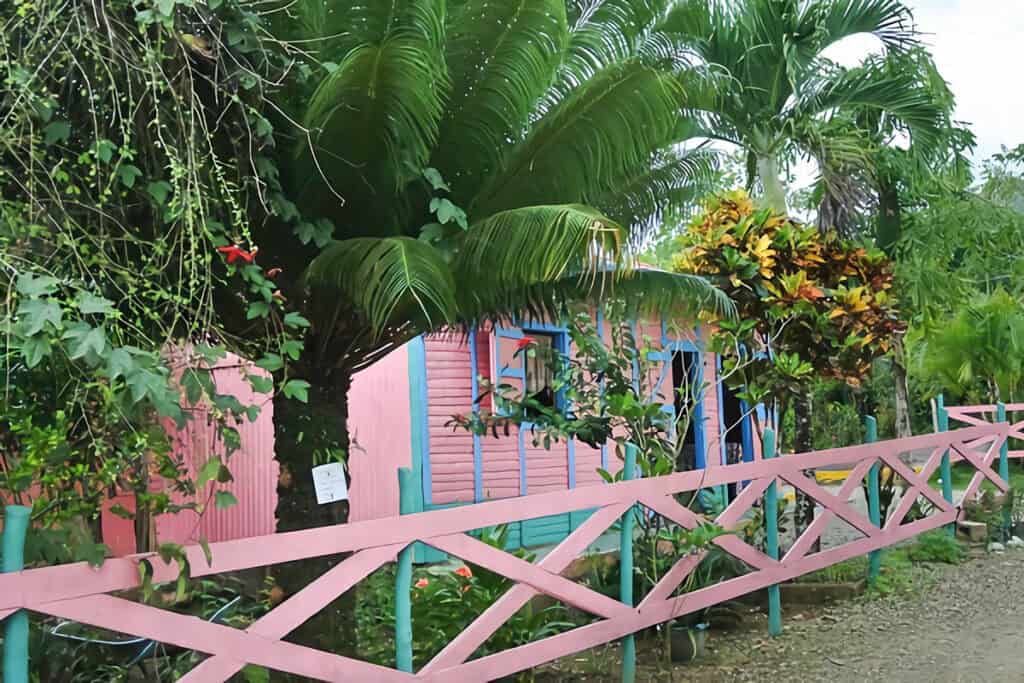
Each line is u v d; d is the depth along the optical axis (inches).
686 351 431.8
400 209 191.0
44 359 130.3
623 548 204.1
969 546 365.4
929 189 531.5
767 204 403.2
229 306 176.2
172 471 136.4
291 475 195.6
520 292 211.3
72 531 128.1
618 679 210.4
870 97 414.0
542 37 176.1
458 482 344.5
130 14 134.0
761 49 390.0
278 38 166.9
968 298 676.1
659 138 196.4
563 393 252.4
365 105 166.2
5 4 129.0
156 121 128.5
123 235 138.5
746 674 214.4
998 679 207.5
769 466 251.1
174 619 128.3
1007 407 506.9
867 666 219.1
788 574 253.0
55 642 152.3
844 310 298.4
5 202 122.7
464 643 166.4
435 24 159.0
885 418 863.1
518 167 197.5
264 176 165.8
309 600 143.9
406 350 336.8
